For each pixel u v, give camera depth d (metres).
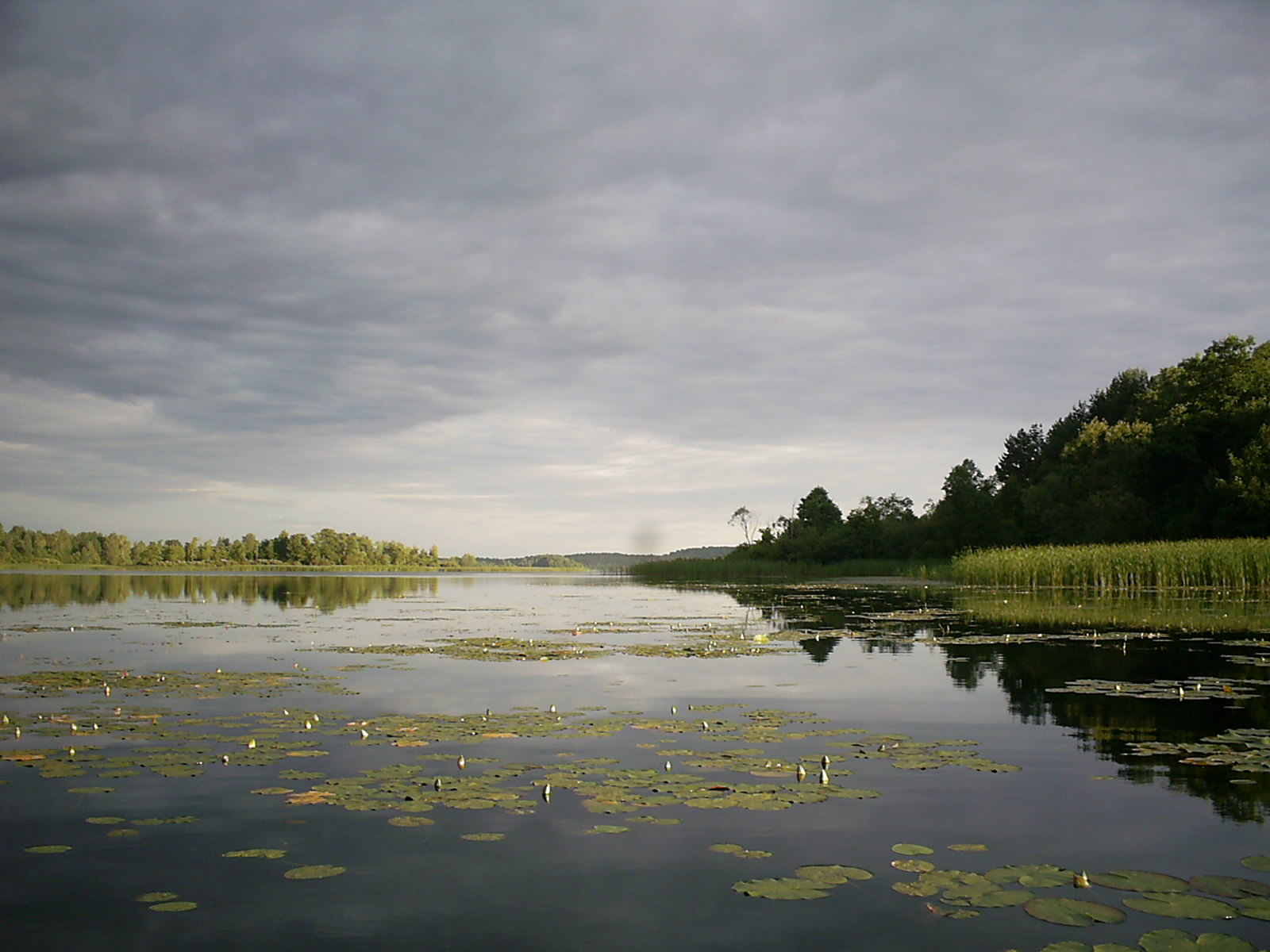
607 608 40.84
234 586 66.69
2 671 18.11
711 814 8.34
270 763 10.22
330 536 172.00
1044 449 112.62
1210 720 12.65
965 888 6.55
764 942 5.74
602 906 6.36
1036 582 50.91
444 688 15.85
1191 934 5.75
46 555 142.25
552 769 9.94
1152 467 70.56
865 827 7.98
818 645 22.48
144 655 21.02
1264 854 7.27
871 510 102.81
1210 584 45.69
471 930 5.99
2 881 6.83
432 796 8.89
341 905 6.39
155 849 7.50
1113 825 8.00
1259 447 58.72
